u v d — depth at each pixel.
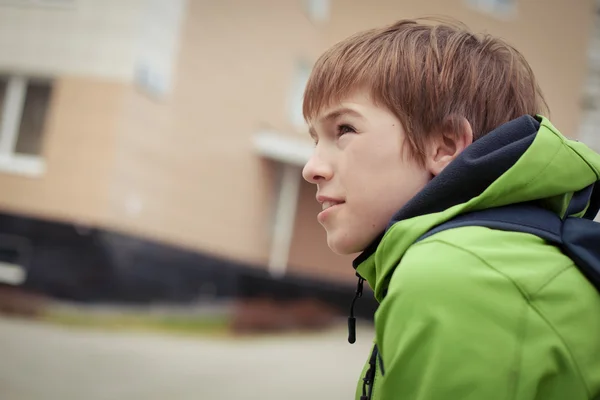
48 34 3.94
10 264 3.61
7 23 3.97
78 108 3.88
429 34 0.63
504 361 0.43
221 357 3.57
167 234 4.07
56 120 3.88
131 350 3.39
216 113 4.42
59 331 3.44
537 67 5.26
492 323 0.44
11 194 3.78
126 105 3.87
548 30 5.31
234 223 4.49
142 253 3.90
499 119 0.61
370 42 0.62
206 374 3.24
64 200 3.79
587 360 0.45
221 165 4.43
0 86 3.95
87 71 3.89
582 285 0.47
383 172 0.57
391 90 0.58
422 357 0.44
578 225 0.52
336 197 0.59
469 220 0.50
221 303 4.20
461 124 0.58
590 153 0.57
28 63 3.93
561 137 0.54
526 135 0.54
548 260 0.47
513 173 0.51
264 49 4.68
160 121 4.08
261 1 4.65
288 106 4.83
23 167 3.83
